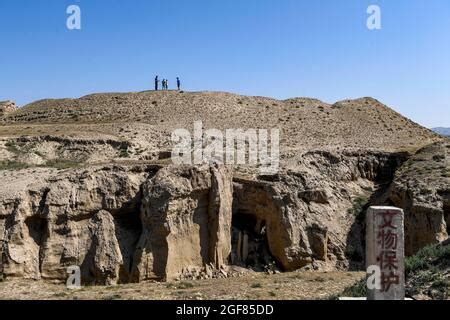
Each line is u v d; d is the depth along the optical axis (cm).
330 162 5500
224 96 8125
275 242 4375
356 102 8388
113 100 8006
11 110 8356
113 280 3888
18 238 3847
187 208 4200
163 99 7956
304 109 7800
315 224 4444
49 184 4122
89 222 4072
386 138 6781
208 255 4225
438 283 2364
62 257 3884
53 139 5697
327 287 3512
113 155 5591
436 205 4459
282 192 4512
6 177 4384
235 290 3422
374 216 1942
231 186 4556
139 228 4203
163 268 3969
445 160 5212
